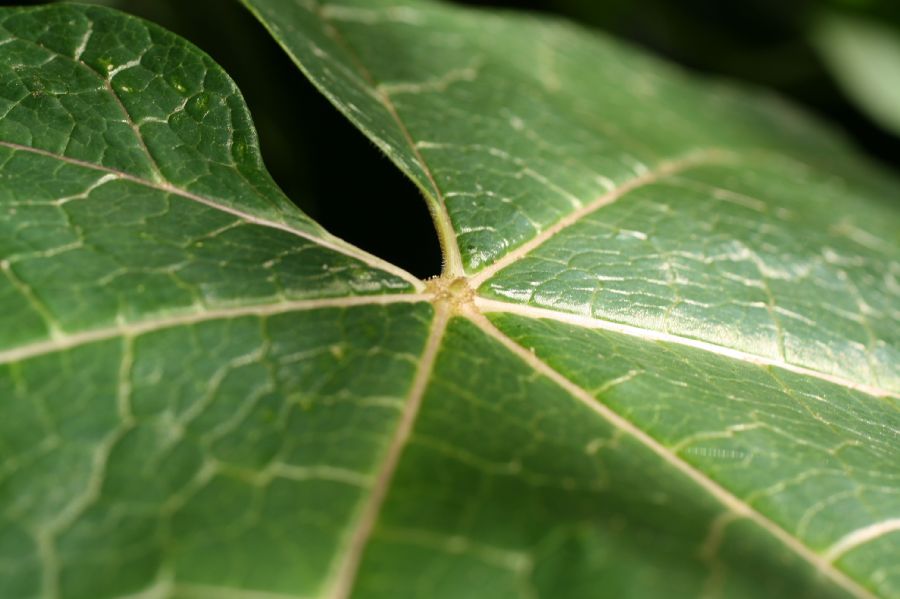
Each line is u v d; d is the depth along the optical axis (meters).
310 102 0.23
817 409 0.17
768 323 0.18
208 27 0.23
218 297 0.16
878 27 0.39
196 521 0.14
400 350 0.16
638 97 0.23
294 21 0.19
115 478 0.14
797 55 0.37
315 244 0.17
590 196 0.19
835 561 0.15
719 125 0.24
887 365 0.18
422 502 0.15
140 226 0.16
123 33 0.17
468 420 0.15
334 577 0.14
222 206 0.17
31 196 0.16
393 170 0.22
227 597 0.14
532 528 0.15
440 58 0.20
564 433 0.16
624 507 0.15
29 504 0.14
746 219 0.20
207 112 0.17
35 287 0.15
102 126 0.17
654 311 0.18
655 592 0.14
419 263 0.21
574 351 0.17
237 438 0.15
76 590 0.14
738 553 0.15
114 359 0.15
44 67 0.17
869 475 0.16
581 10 0.34
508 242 0.18
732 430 0.16
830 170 0.24
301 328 0.16
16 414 0.15
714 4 0.36
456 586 0.14
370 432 0.15
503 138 0.19
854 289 0.19
